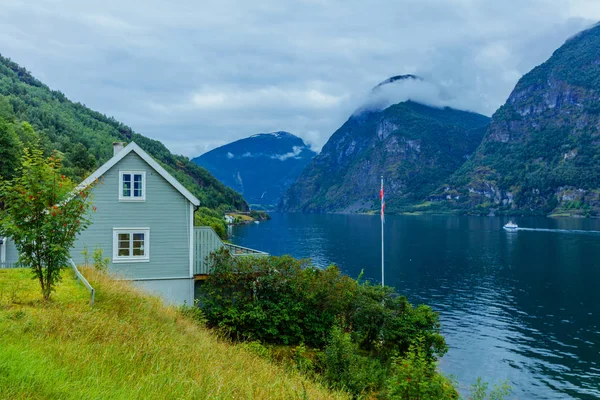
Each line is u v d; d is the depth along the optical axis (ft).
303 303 83.46
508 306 209.77
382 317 91.25
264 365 48.70
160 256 88.07
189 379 29.76
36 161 47.73
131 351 34.40
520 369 136.77
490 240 492.13
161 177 88.48
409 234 583.17
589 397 119.14
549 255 367.86
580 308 205.77
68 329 37.06
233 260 84.84
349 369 61.52
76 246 83.97
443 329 175.01
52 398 22.52
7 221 46.09
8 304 45.85
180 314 65.36
